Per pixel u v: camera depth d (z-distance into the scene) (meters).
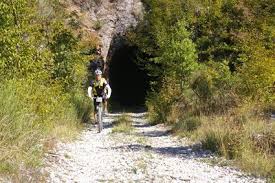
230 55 24.23
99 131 15.78
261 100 16.09
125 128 16.48
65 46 17.41
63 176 7.25
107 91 16.11
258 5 24.77
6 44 10.58
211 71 19.64
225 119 13.39
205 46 25.88
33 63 11.23
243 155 9.56
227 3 25.91
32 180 6.51
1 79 9.53
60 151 9.62
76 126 15.81
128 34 30.36
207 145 11.44
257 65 16.30
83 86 25.39
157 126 18.61
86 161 8.95
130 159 9.55
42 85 11.91
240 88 16.98
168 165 9.12
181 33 21.45
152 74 23.92
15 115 7.97
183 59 20.59
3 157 6.72
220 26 25.81
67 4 29.78
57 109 13.64
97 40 30.38
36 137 8.66
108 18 31.89
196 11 26.36
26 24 11.80
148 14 28.17
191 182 7.64
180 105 19.73
